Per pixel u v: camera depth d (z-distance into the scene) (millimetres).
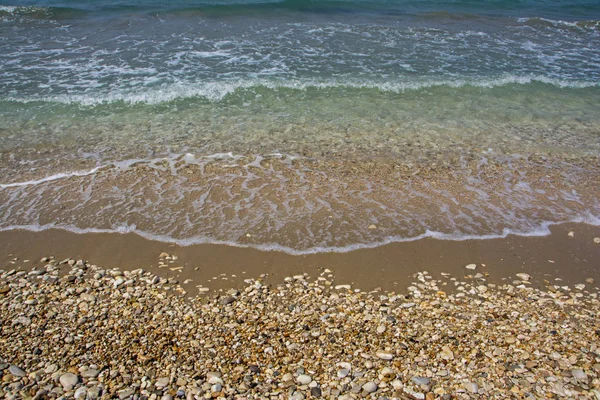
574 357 4824
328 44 15562
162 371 4562
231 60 13828
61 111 10578
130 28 16484
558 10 22766
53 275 5973
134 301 5562
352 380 4512
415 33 17234
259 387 4414
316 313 5449
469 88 12578
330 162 8859
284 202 7613
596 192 8242
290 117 10641
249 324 5242
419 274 6211
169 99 11273
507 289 5973
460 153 9375
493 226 7230
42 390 4305
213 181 8125
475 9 21938
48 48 14414
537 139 10117
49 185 7887
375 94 11984
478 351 4887
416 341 5023
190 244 6633
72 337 4965
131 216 7176
